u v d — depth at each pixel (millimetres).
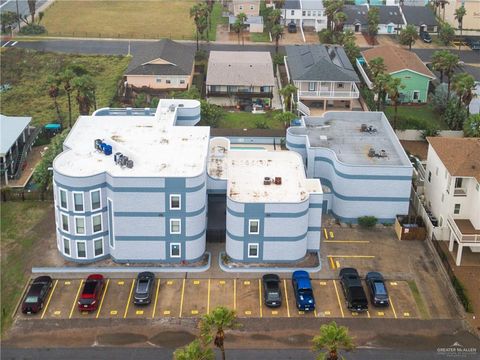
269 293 59031
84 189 61438
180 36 147625
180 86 112312
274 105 107938
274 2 161625
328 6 143375
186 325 56750
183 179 61375
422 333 56375
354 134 80188
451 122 97625
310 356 53281
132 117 75500
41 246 67812
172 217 63000
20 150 86812
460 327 57250
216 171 69375
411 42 133125
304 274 61750
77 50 134625
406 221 71625
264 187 66500
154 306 58969
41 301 58188
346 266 65250
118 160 63844
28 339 54812
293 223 63469
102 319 57219
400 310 59125
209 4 165500
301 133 79875
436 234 69062
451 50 139375
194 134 71875
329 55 112750
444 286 62594
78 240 63719
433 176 72812
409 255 67438
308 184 66688
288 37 149125
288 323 57094
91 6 174375
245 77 108062
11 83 116750
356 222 72812
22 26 150375
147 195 62000
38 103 107875
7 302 59500
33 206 76000
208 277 63219
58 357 52781
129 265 64625
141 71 111875
